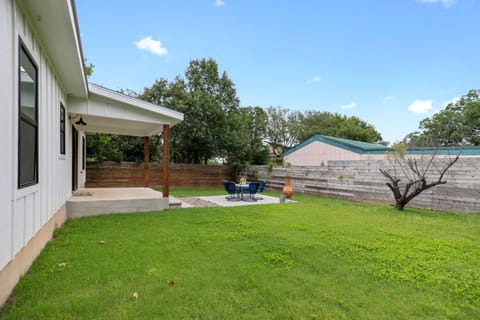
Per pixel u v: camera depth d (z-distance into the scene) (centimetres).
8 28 238
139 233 446
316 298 236
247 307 220
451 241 416
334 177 1009
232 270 292
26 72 301
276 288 252
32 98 323
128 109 667
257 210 694
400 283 268
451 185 699
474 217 616
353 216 621
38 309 212
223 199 959
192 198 980
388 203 834
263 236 433
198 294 238
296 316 208
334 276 282
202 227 495
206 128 1477
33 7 283
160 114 707
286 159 2045
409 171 784
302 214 640
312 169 1100
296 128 2864
